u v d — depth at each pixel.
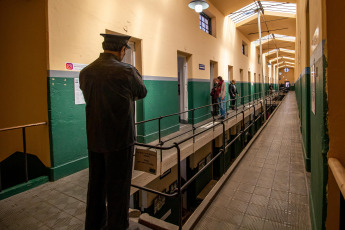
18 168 3.76
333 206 1.48
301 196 3.10
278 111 12.17
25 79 3.49
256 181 3.63
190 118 7.54
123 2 4.50
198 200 7.71
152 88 5.38
